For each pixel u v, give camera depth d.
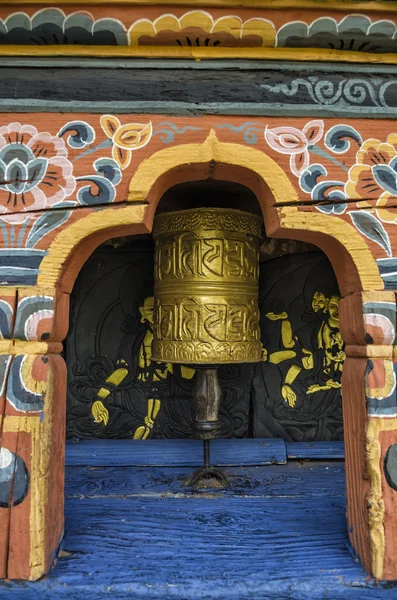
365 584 1.45
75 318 2.70
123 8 1.48
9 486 1.45
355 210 1.54
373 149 1.56
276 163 1.54
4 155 1.54
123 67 1.57
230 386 2.67
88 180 1.53
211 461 2.43
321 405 2.68
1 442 1.46
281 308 2.71
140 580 1.47
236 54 1.57
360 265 1.52
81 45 1.56
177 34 1.53
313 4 1.47
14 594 1.42
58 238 1.50
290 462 2.50
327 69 1.59
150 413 2.66
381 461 1.47
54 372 1.54
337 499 2.06
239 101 1.57
